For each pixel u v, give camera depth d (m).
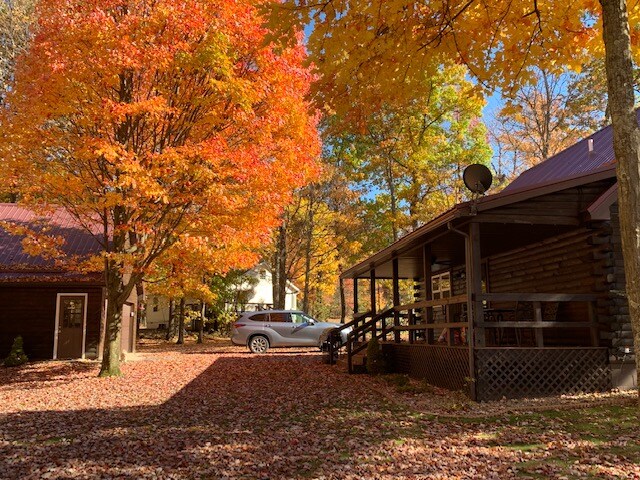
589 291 9.89
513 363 8.67
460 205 8.47
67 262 14.72
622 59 4.32
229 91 10.88
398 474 4.74
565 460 5.05
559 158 15.62
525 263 12.55
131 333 21.92
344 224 32.28
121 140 12.39
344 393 9.78
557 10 5.88
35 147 11.81
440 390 9.67
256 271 40.09
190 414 7.97
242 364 15.95
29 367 16.16
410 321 13.41
